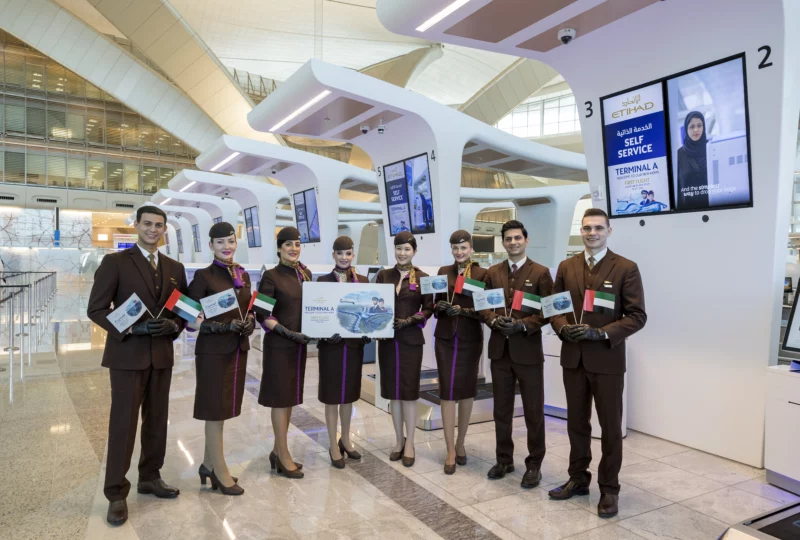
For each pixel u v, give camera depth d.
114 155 33.88
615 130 5.17
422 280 3.88
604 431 3.17
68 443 4.29
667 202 4.73
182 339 10.34
